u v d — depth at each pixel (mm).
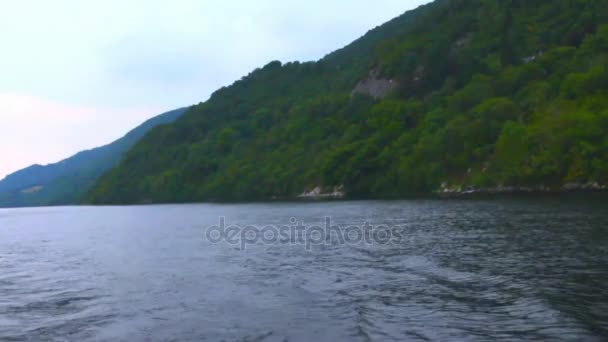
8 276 23781
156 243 35125
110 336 13039
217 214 71000
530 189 76688
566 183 72438
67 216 94938
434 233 31266
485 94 110812
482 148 90562
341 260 22891
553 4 140250
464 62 138375
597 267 18078
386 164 110688
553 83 96375
